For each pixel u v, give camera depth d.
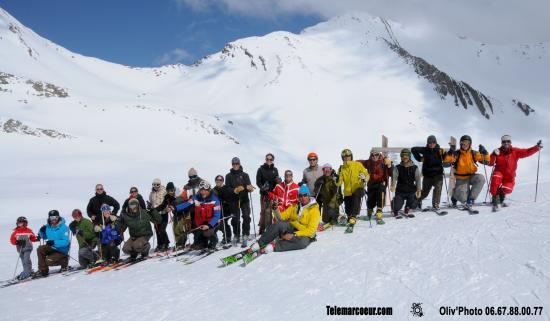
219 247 11.14
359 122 125.12
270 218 11.47
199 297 6.96
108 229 11.38
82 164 45.44
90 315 6.73
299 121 117.75
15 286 10.06
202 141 68.50
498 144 142.50
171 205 12.01
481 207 11.02
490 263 6.47
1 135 54.25
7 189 32.31
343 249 8.54
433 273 6.42
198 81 183.12
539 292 5.25
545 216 8.93
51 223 11.40
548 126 176.88
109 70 186.25
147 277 8.97
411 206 10.88
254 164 55.56
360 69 177.25
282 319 5.58
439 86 164.38
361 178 10.02
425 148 11.38
